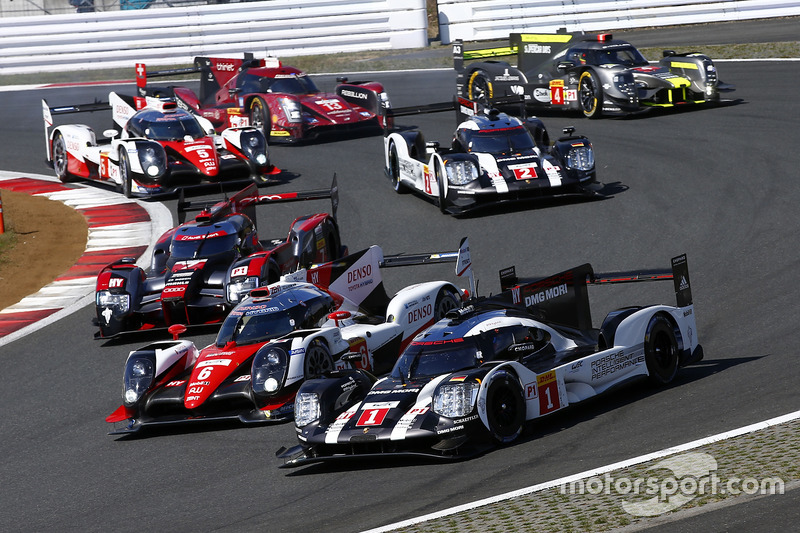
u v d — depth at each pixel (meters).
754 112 83.56
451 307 46.31
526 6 124.31
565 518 22.39
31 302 60.16
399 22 127.12
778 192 62.09
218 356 39.16
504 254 57.97
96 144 87.19
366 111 89.88
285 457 31.84
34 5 139.50
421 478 28.73
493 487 26.44
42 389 45.69
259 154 78.06
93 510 30.28
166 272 53.22
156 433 38.31
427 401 30.78
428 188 68.38
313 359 37.72
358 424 30.94
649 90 84.56
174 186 77.50
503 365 31.09
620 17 123.50
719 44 110.62
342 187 76.75
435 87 107.94
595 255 55.62
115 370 47.19
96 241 70.69
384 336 42.12
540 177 64.44
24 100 119.50
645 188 67.12
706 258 52.88
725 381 34.56
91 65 128.50
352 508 26.77
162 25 127.25
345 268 46.31
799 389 31.64
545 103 92.31
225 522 27.27
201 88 100.38
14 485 34.00
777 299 45.22
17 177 90.56
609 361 34.16
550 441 30.34
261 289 41.78
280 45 127.88
